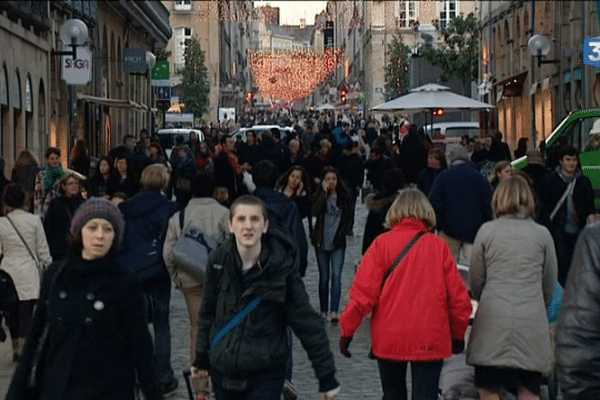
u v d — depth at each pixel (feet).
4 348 54.90
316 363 29.07
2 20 122.72
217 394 29.68
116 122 222.89
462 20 278.05
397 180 54.60
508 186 35.94
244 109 544.21
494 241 35.50
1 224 49.70
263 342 29.01
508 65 217.77
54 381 27.02
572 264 19.86
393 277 33.88
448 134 200.54
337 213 59.72
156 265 44.70
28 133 141.59
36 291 50.06
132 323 27.43
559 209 61.62
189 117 269.85
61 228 56.75
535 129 187.11
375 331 34.24
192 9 387.75
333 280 60.23
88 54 135.13
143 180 45.91
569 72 160.04
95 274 27.50
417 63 297.12
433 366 33.99
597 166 93.20
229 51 482.69
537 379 35.78
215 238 43.57
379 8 409.69
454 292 33.91
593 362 19.11
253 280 28.94
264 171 46.50
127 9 216.54
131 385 27.61
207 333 29.84
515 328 35.01
